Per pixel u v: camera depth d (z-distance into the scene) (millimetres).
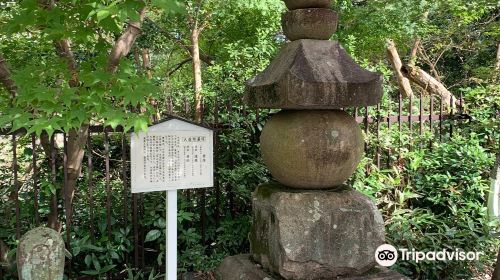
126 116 2691
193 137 3137
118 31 2750
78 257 3738
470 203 4445
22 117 2537
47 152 3789
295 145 2855
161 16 6430
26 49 4316
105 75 2701
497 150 4961
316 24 2973
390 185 4527
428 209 4457
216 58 7168
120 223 3930
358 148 2971
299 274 2867
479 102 5551
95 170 4746
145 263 3961
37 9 2795
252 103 3074
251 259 3367
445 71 10727
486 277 4125
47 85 3041
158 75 7445
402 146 4773
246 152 4312
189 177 3135
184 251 3934
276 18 6242
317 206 2936
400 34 7168
